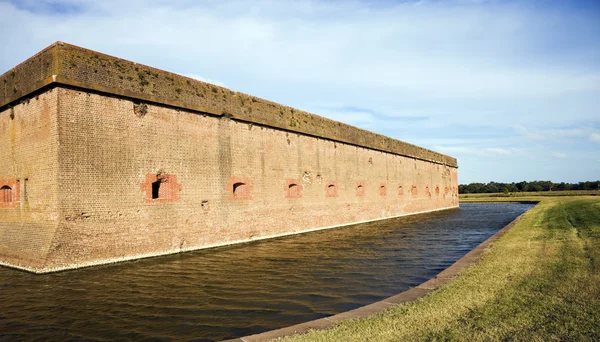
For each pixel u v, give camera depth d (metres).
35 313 7.63
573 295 6.39
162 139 14.32
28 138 12.62
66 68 11.70
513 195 85.00
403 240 18.45
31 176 12.37
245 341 5.30
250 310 7.73
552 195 72.69
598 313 5.49
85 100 12.17
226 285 9.76
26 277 10.60
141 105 13.73
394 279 10.43
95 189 12.20
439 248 15.89
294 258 13.55
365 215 29.14
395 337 4.99
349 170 27.33
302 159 22.23
